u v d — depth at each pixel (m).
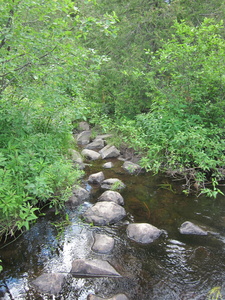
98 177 5.14
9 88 3.98
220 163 5.22
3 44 3.21
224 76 5.30
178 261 2.98
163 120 5.95
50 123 4.91
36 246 3.17
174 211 4.13
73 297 2.47
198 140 5.26
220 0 8.52
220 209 4.22
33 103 3.96
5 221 3.26
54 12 3.06
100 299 2.43
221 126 5.77
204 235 3.49
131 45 8.25
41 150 3.96
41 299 2.44
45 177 3.40
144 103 8.15
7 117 3.67
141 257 3.04
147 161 5.58
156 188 4.99
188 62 5.75
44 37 3.15
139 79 7.82
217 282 2.67
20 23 3.04
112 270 2.79
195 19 8.71
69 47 3.16
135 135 6.04
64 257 3.01
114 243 3.28
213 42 5.25
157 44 8.45
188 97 6.07
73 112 4.27
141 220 3.85
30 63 3.24
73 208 4.07
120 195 4.38
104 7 8.59
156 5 8.72
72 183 4.42
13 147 3.32
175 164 5.61
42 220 3.71
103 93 8.57
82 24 3.02
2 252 3.03
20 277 2.68
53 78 3.44
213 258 3.04
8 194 2.86
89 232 3.50
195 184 5.11
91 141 8.21
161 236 3.45
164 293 2.54
